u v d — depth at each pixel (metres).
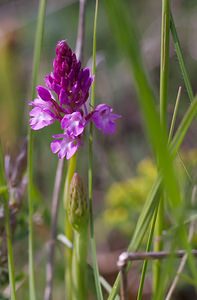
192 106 0.33
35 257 0.51
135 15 0.82
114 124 0.37
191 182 0.38
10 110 0.68
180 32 0.74
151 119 0.31
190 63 0.72
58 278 0.52
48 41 0.77
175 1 0.77
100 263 0.56
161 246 0.40
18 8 0.81
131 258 0.34
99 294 0.37
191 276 0.46
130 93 0.72
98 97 0.69
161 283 0.34
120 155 0.65
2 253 0.44
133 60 0.31
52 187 0.59
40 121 0.38
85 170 0.60
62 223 0.53
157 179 0.35
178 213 0.33
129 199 0.51
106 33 0.76
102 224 0.60
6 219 0.39
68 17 0.78
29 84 0.70
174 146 0.34
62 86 0.38
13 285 0.39
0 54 0.70
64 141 0.38
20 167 0.44
